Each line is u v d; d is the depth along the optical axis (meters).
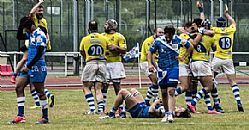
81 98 51.69
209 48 40.44
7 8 100.81
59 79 79.69
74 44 94.56
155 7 100.50
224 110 42.12
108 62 41.50
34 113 39.56
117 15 99.88
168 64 33.09
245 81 75.69
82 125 31.77
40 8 39.59
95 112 39.34
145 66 43.09
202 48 40.16
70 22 98.75
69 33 98.50
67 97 52.69
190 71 40.69
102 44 39.69
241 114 38.69
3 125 32.25
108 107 44.25
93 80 39.62
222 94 55.50
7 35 99.38
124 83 70.69
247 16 102.81
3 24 100.75
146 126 30.98
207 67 40.06
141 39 100.56
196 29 40.59
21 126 31.64
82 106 44.50
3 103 46.94
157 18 100.62
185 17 100.88
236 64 92.00
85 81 39.81
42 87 32.97
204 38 40.22
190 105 40.09
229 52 42.34
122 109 36.41
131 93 35.62
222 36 42.25
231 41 42.31
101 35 39.97
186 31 40.88
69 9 98.94
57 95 54.91
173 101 33.59
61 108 42.97
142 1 100.75
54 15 98.88
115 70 41.47
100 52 39.69
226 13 43.41
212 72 42.59
